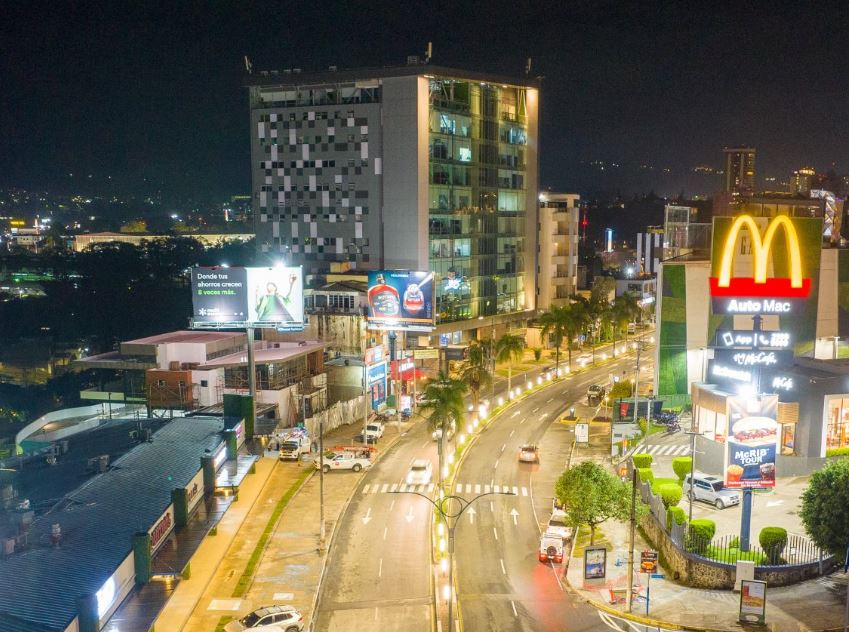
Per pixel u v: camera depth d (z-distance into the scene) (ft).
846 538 164.86
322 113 462.19
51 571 140.26
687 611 161.89
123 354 334.24
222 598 169.78
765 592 153.99
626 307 494.59
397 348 389.19
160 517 168.14
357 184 457.27
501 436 310.86
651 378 413.80
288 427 316.40
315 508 229.04
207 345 324.60
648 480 222.69
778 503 217.15
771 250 313.73
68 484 201.57
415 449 291.17
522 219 527.81
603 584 175.94
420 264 443.73
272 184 482.28
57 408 525.34
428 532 210.79
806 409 244.01
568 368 442.50
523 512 226.38
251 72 476.95
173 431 242.17
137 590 148.36
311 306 406.41
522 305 533.96
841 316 336.08
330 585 178.60
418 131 434.30
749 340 220.64
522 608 166.40
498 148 499.92
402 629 157.79
